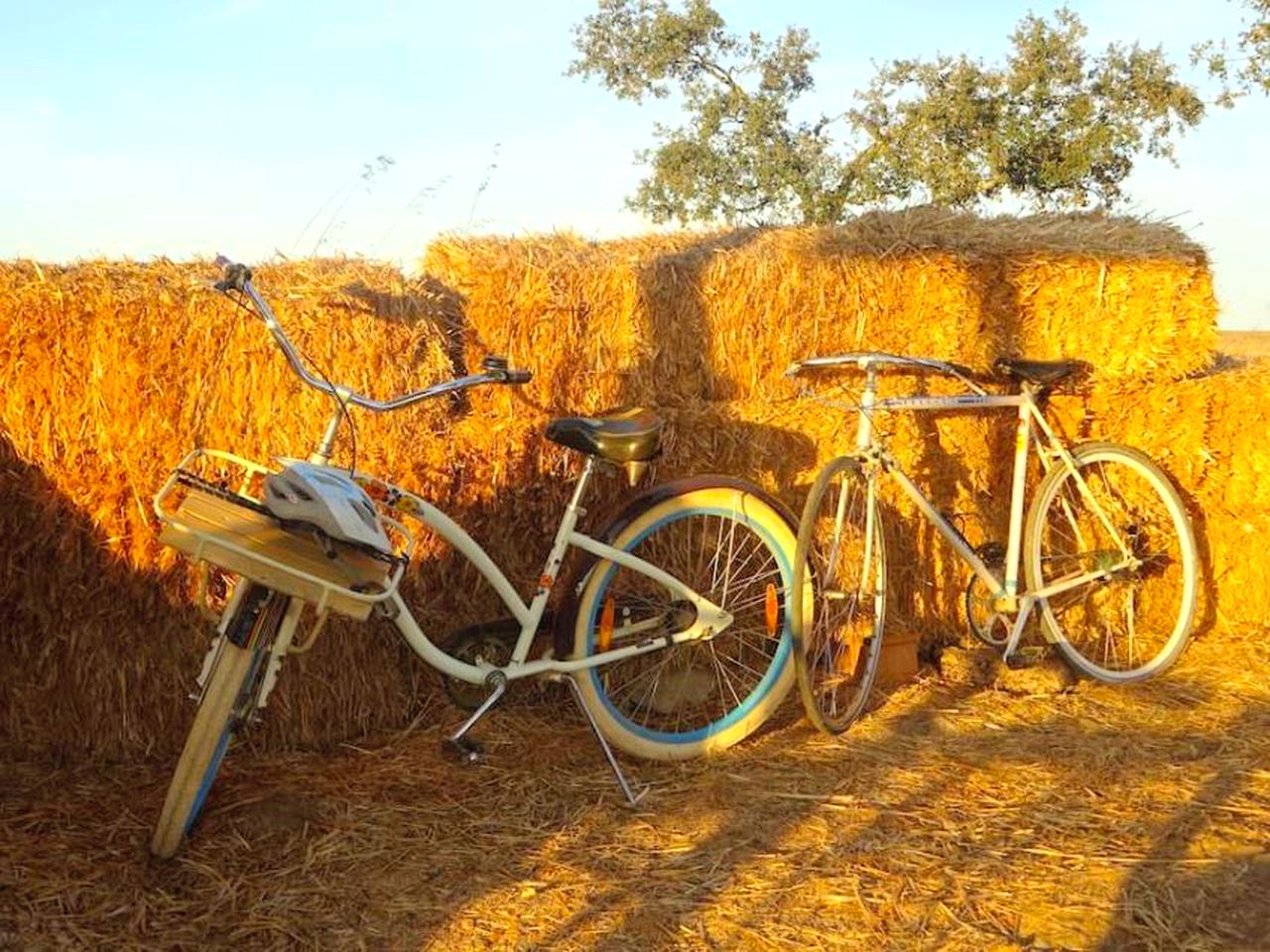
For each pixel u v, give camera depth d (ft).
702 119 45.96
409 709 12.84
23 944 8.41
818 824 10.87
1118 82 40.68
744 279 14.37
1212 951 8.84
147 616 11.62
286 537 9.30
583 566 11.89
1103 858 10.25
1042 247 15.55
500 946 8.77
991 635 14.99
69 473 11.28
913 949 8.85
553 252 13.88
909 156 42.16
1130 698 14.43
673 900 9.45
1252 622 16.98
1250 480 16.69
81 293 11.19
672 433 13.87
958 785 11.79
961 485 15.37
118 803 10.73
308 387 11.95
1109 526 15.16
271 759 11.88
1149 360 16.33
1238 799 11.43
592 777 11.78
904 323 15.16
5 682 11.42
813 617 13.01
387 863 9.90
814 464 14.43
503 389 13.08
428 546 12.67
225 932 8.78
